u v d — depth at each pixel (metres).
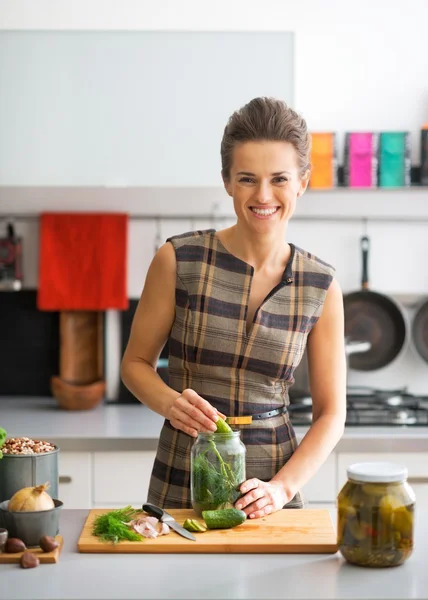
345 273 3.26
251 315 1.75
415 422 2.73
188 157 2.89
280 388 1.79
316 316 1.77
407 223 3.26
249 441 1.73
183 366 1.77
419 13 3.16
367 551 1.28
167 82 2.88
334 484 2.57
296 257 1.78
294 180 1.62
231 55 2.88
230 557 1.35
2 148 2.87
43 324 3.29
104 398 3.25
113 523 1.40
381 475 1.30
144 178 2.88
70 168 2.88
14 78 2.87
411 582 1.23
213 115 2.88
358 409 2.80
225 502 1.49
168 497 1.74
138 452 2.58
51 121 2.88
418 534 1.50
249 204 1.62
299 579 1.24
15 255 3.20
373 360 3.22
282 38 2.88
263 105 1.59
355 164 2.94
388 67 3.17
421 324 3.23
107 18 3.09
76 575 1.26
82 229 3.20
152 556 1.35
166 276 1.76
